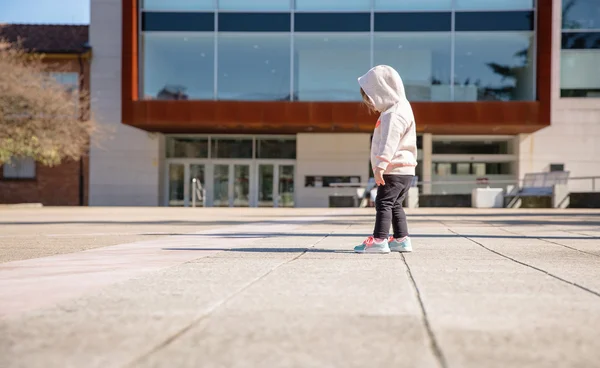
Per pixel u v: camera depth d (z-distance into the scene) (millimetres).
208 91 22953
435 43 22766
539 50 22000
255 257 4648
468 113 21922
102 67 24938
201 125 22781
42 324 2197
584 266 4074
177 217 13422
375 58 22859
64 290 3029
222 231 8289
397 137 4832
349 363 1661
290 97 22922
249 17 23078
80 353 1776
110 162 24953
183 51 23047
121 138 24953
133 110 22344
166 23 23047
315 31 22984
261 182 25594
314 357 1726
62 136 20938
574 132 24281
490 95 22547
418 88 22703
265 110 22297
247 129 23891
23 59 22625
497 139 25656
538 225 9867
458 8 22703
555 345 1875
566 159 24344
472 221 11289
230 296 2801
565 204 20422
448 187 25109
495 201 21109
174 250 5305
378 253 4953
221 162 25672
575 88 24281
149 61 23047
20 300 2729
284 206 25516
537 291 2959
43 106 20594
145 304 2600
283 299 2717
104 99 24891
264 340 1936
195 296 2805
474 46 22688
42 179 25047
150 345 1873
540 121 21844
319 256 4723
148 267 4008
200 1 23094
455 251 5199
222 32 23031
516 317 2309
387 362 1671
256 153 25609
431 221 11320
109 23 24984
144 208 21359
